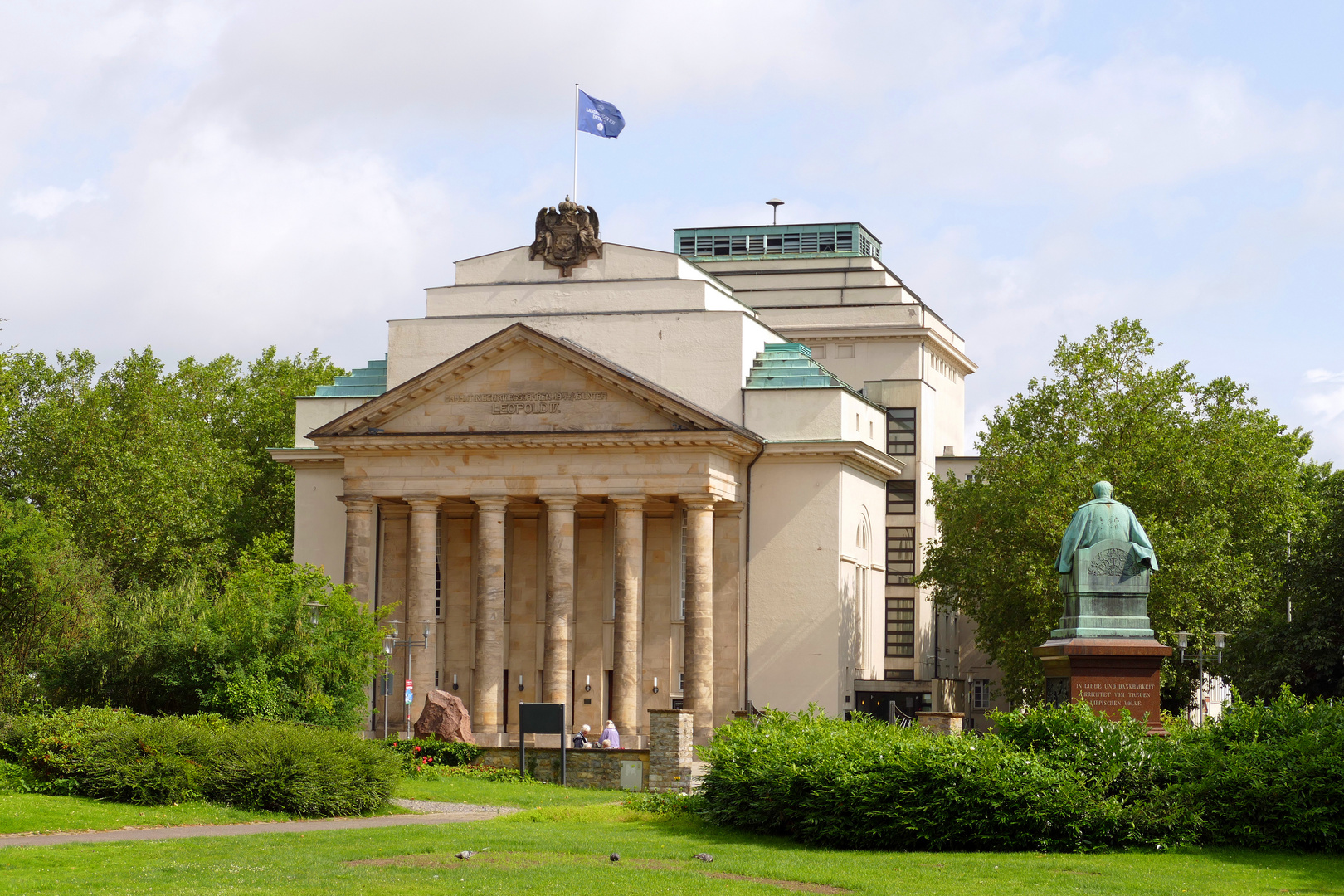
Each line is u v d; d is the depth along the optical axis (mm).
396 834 44844
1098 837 40281
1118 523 49656
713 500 94375
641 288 101688
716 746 47000
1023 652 89438
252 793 51875
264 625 74312
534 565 101938
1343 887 35094
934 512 108125
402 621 102312
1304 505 96812
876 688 101438
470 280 104562
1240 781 40625
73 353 130500
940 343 133500
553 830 45875
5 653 81688
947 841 40719
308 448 106438
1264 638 93188
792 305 132750
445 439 95812
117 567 120688
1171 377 95688
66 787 52125
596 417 95312
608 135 104750
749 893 33938
